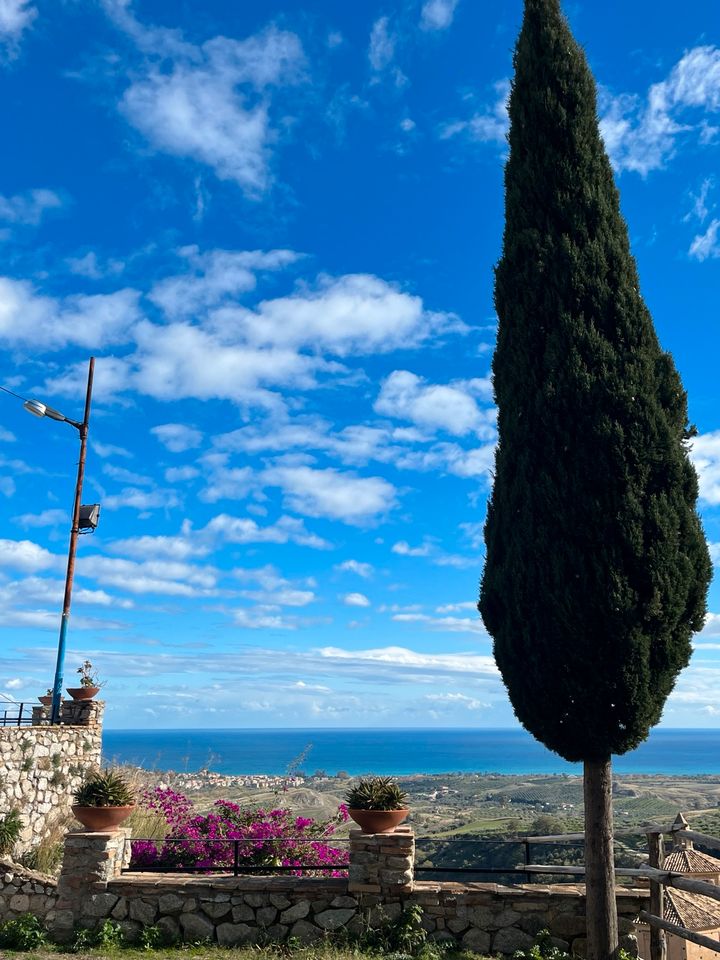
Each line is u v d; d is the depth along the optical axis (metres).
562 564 8.54
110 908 9.22
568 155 9.87
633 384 8.77
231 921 9.11
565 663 8.45
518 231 10.01
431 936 8.83
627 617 8.22
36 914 9.36
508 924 8.80
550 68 10.13
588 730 8.36
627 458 8.58
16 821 11.81
